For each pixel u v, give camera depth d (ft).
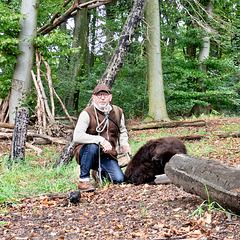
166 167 11.35
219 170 8.93
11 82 44.21
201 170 9.46
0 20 39.88
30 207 12.26
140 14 21.52
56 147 32.40
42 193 14.55
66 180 16.22
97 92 13.99
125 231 8.80
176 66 56.49
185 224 8.75
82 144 14.25
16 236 8.91
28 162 23.29
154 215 9.89
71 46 57.77
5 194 13.46
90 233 8.90
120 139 15.37
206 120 43.83
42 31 50.85
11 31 42.96
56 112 51.65
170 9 55.72
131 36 21.42
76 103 57.88
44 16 52.34
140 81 60.49
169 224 8.94
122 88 58.03
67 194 13.61
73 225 9.77
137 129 40.27
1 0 47.03
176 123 39.65
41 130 36.65
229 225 8.19
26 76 43.09
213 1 55.26
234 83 62.59
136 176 15.06
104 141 13.85
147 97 58.03
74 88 53.47
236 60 63.00
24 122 20.70
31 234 8.88
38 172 18.79
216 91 52.80
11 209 12.02
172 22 59.26
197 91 57.72
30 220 10.53
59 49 50.57
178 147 14.75
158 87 48.52
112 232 8.74
